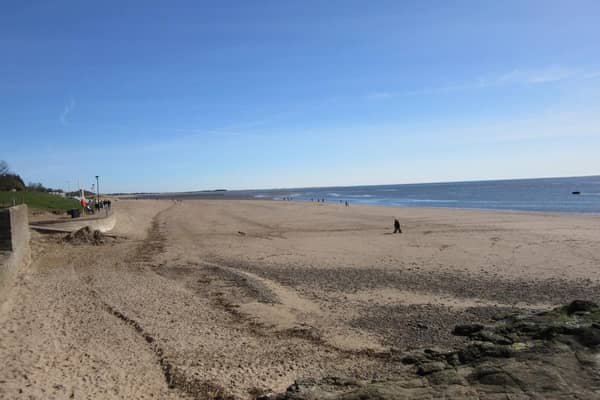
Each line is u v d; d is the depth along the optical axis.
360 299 17.67
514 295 17.84
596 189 133.12
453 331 12.77
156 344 12.79
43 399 9.49
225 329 14.16
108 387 10.13
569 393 6.80
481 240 32.72
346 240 35.25
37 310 15.99
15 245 20.00
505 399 6.81
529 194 115.94
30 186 79.69
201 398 9.56
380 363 11.12
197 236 39.72
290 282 20.86
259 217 60.53
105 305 16.81
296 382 8.73
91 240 33.53
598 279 20.05
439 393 7.18
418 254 27.80
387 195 152.00
